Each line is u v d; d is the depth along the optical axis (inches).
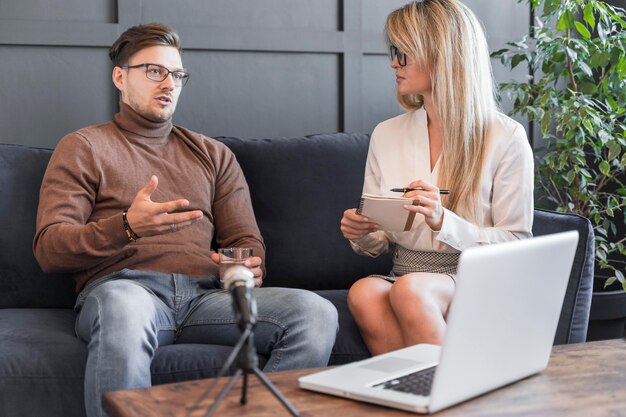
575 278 89.7
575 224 91.0
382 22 123.3
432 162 91.0
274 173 103.3
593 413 48.1
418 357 57.1
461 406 49.2
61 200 85.8
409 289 78.2
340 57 121.4
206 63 114.4
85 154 88.7
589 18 119.0
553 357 60.1
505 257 49.3
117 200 89.3
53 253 83.0
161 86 92.7
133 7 109.3
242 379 53.1
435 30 88.3
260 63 117.3
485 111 89.0
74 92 108.2
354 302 83.2
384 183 92.0
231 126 116.3
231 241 95.6
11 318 84.7
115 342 71.0
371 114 123.6
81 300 85.4
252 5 116.3
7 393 73.2
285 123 119.2
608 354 60.9
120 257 87.1
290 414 47.5
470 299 47.4
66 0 107.1
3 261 91.5
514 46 125.8
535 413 48.1
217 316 82.7
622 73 117.4
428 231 86.7
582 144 116.6
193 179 94.3
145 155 92.8
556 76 121.6
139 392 51.7
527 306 52.5
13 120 105.9
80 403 74.6
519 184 87.4
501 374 51.9
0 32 103.5
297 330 78.2
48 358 74.5
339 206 104.3
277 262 101.8
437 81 88.0
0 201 92.2
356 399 50.1
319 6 120.1
